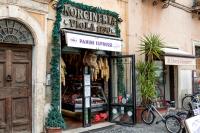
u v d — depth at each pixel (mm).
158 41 10336
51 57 7918
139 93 10305
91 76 9125
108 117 9789
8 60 7059
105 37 9008
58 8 8039
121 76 9812
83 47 8203
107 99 9867
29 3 7348
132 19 10734
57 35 7949
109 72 9805
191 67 14297
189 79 14266
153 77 10172
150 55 10336
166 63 10477
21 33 7312
